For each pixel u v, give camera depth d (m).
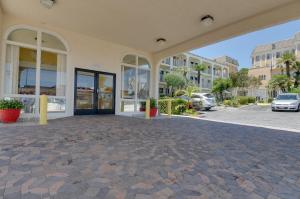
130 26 8.02
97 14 7.07
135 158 3.41
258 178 2.85
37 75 7.83
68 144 4.07
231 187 2.54
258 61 43.12
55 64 8.37
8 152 3.43
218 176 2.85
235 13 6.70
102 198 2.14
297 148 4.52
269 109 18.17
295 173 3.08
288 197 2.36
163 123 7.89
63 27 8.28
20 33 7.56
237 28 7.34
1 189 2.23
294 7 5.93
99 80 9.60
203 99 16.47
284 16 6.14
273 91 34.28
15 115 6.55
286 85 30.98
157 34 8.75
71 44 8.68
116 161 3.23
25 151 3.51
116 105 10.14
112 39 9.51
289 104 15.19
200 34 8.60
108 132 5.44
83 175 2.66
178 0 6.03
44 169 2.80
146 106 9.80
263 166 3.33
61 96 8.48
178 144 4.50
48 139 4.40
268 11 6.48
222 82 30.97
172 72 29.34
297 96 16.08
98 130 5.64
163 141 4.72
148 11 6.75
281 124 8.70
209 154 3.85
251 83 35.41
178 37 8.99
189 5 6.29
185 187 2.48
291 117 11.68
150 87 11.50
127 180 2.58
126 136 5.07
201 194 2.33
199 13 6.77
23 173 2.64
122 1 6.18
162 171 2.92
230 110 17.39
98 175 2.69
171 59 31.41
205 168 3.12
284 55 32.50
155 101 10.55
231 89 35.06
